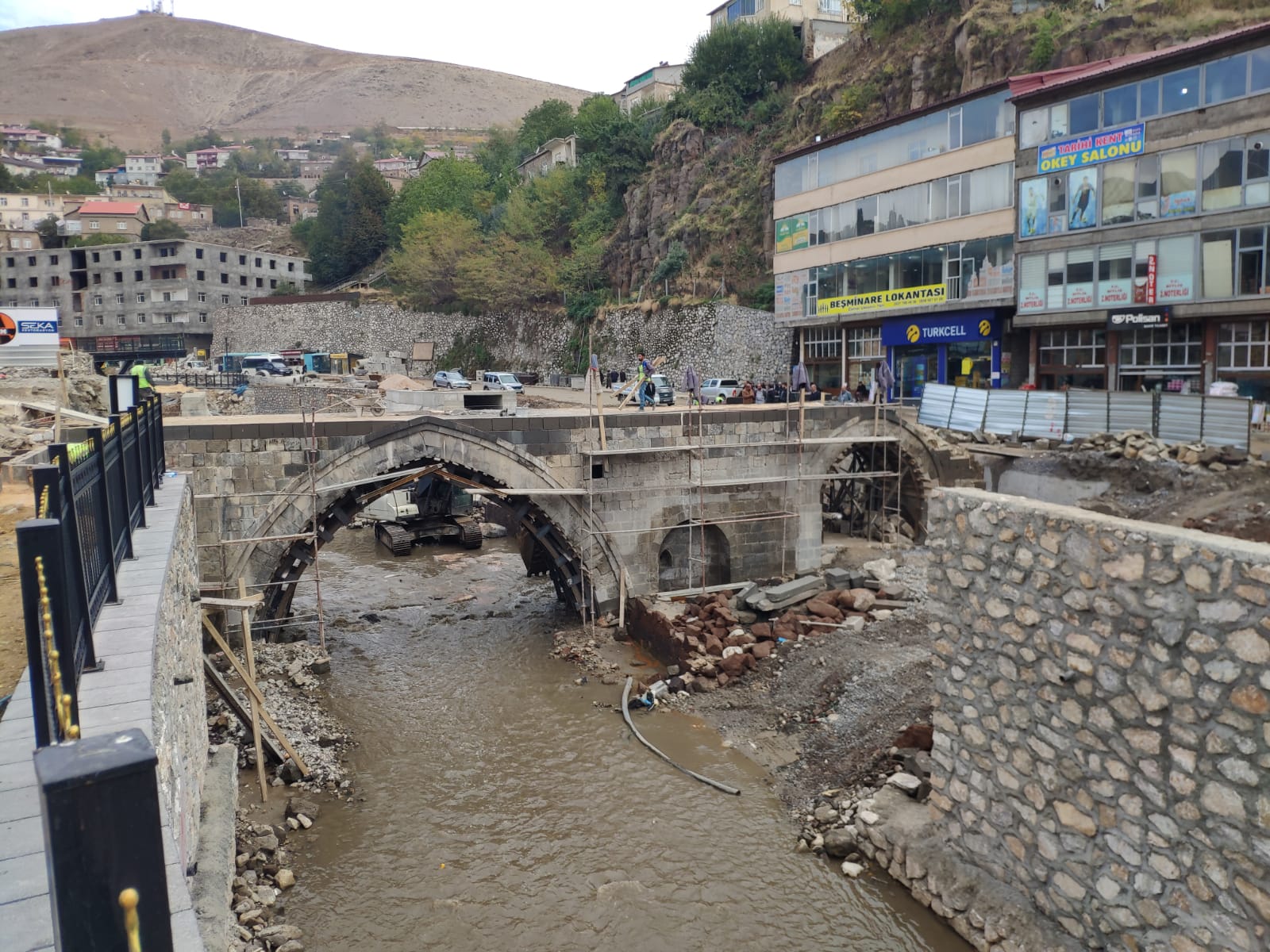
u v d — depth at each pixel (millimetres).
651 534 23344
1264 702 7141
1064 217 31531
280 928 11188
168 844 5148
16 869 4145
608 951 11180
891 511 28922
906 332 39094
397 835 13812
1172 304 28656
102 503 7949
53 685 4875
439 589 27625
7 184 121812
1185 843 7871
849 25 62906
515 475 21812
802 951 10930
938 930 10719
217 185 141625
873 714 15484
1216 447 22359
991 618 10156
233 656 14867
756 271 53281
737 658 18953
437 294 74250
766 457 24578
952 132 35562
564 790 15102
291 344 81125
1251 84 26359
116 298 88500
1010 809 10031
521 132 93438
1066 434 26484
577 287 63219
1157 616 8047
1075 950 8992
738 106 61688
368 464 20250
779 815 14031
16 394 22922
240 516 19438
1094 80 30094
